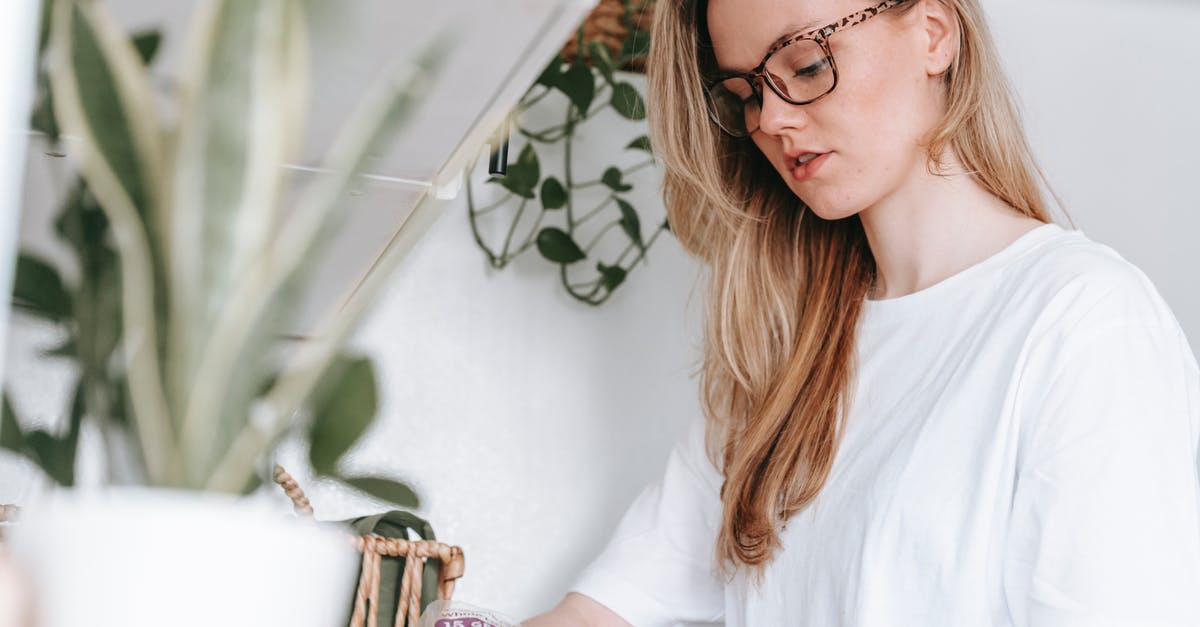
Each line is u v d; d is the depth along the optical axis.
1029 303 1.36
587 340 2.21
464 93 0.79
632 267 2.22
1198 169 2.45
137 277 0.48
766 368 1.66
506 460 2.15
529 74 0.75
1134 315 1.30
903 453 1.38
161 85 0.69
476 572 2.11
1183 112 2.46
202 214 0.48
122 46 0.49
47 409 1.50
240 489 0.49
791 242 1.66
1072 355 1.29
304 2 0.50
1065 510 1.22
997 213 1.50
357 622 0.92
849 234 1.62
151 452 0.48
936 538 1.32
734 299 1.68
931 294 1.48
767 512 1.52
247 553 0.46
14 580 0.45
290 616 0.48
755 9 1.45
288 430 0.52
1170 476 1.22
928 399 1.42
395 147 0.90
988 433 1.32
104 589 0.45
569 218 2.19
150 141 0.48
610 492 2.18
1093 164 2.43
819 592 1.45
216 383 0.48
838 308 1.59
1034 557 1.25
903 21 1.45
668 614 1.75
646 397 2.22
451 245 2.18
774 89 1.46
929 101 1.50
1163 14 2.49
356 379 0.62
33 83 0.54
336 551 0.50
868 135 1.45
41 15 0.48
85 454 0.59
